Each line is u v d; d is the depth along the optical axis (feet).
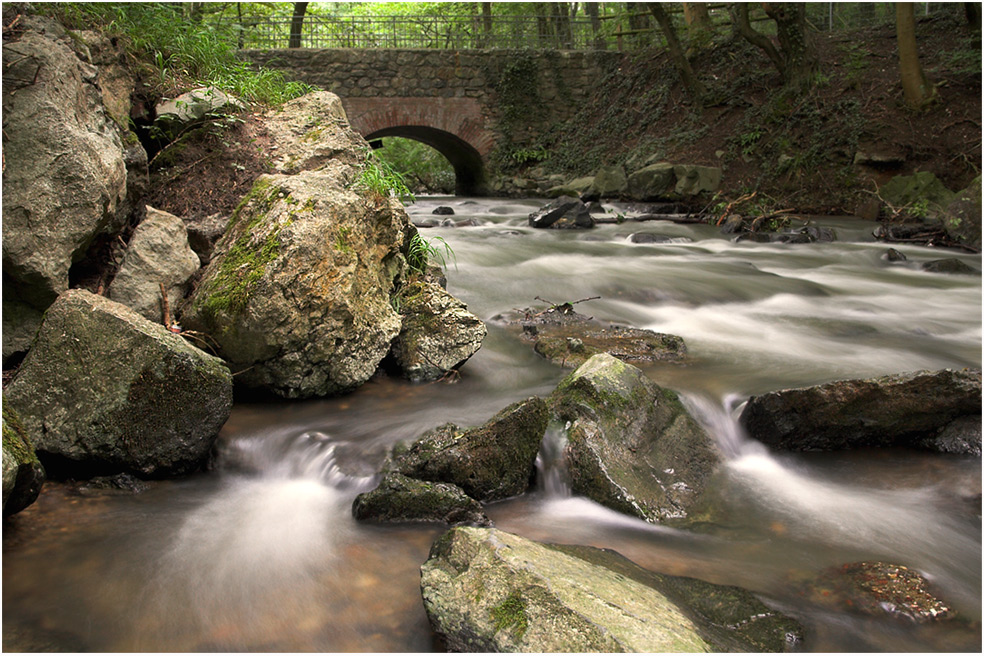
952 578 9.21
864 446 13.23
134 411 10.62
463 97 71.31
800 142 54.90
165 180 17.39
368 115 69.05
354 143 20.01
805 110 55.77
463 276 26.22
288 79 64.64
